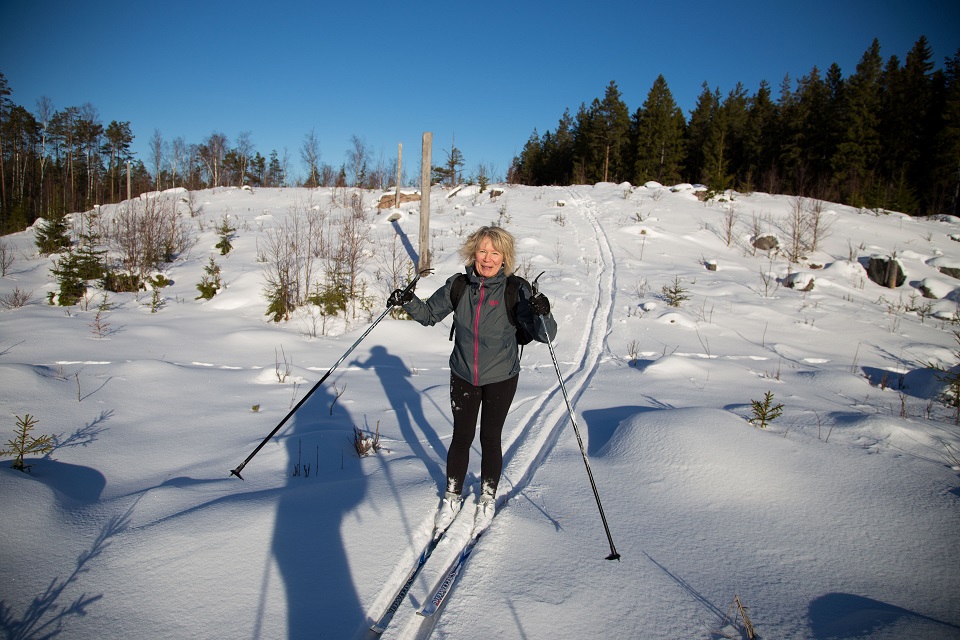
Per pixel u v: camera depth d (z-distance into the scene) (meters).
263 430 4.28
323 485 3.12
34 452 3.52
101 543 2.49
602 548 2.65
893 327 9.54
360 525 2.74
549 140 54.81
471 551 2.59
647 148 38.88
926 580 2.40
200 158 51.56
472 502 3.06
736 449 3.57
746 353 7.80
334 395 5.36
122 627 1.98
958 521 2.80
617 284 11.93
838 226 18.48
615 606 2.21
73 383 5.08
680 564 2.53
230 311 9.41
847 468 3.41
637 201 21.59
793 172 34.41
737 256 15.19
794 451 3.62
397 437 4.23
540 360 7.32
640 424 4.00
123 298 9.97
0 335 6.87
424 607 2.20
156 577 2.26
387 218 17.34
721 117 36.84
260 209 20.78
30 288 10.56
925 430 4.01
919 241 17.30
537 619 2.11
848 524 2.85
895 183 30.53
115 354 6.44
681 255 14.99
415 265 11.89
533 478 3.46
